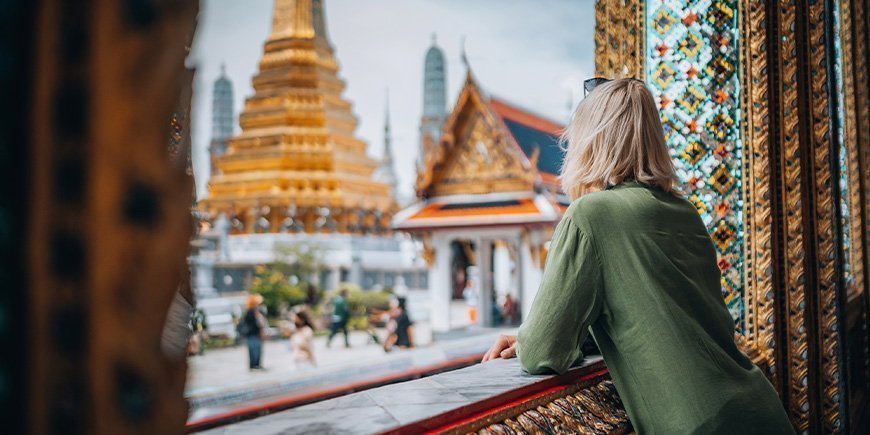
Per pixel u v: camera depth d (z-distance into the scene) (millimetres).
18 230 500
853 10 4652
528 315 1784
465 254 29578
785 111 2605
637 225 1718
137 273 551
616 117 1888
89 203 519
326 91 39281
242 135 37031
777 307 2582
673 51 2719
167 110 581
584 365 1935
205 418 3807
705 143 2662
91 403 520
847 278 4094
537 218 17250
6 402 499
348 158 36781
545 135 22688
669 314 1649
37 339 502
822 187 2785
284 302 22984
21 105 502
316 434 1177
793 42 2615
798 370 2584
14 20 503
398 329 16359
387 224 36906
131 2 551
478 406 1460
